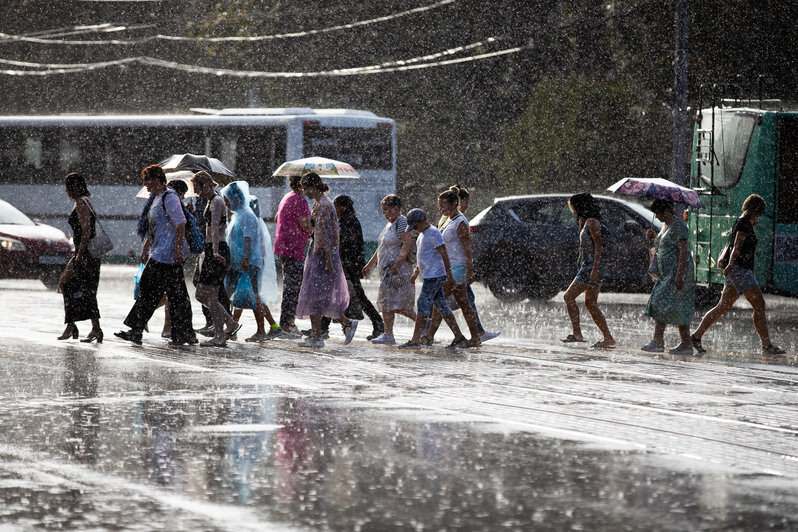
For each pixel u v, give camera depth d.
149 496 20.47
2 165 104.25
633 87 107.12
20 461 23.38
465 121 137.62
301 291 43.97
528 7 135.75
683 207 68.38
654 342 44.06
